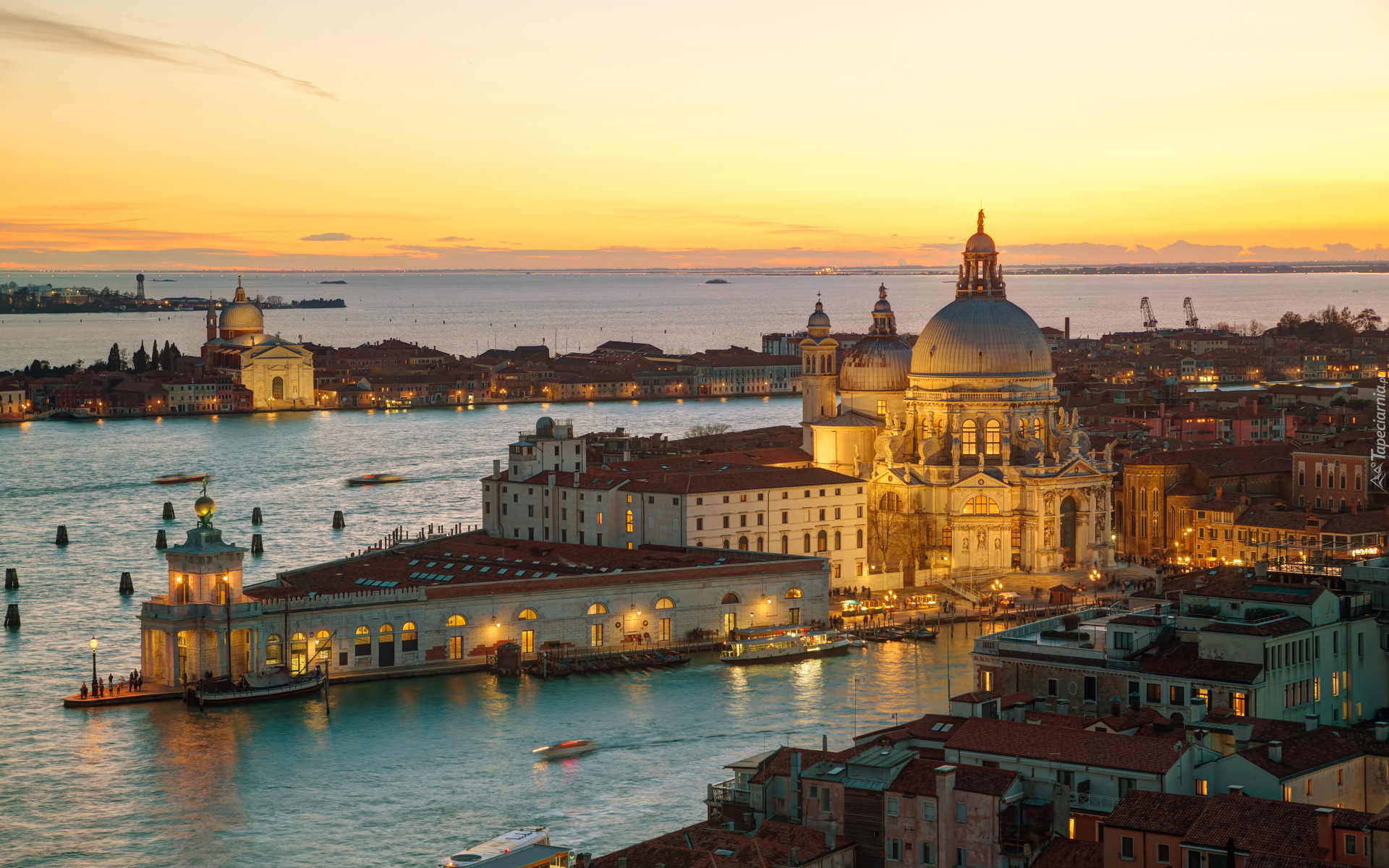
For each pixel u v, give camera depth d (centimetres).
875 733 18938
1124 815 14600
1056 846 15138
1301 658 18775
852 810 16125
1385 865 13612
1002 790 15275
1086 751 16025
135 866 19562
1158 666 18838
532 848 16850
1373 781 16525
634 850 15950
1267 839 14000
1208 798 14738
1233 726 16575
